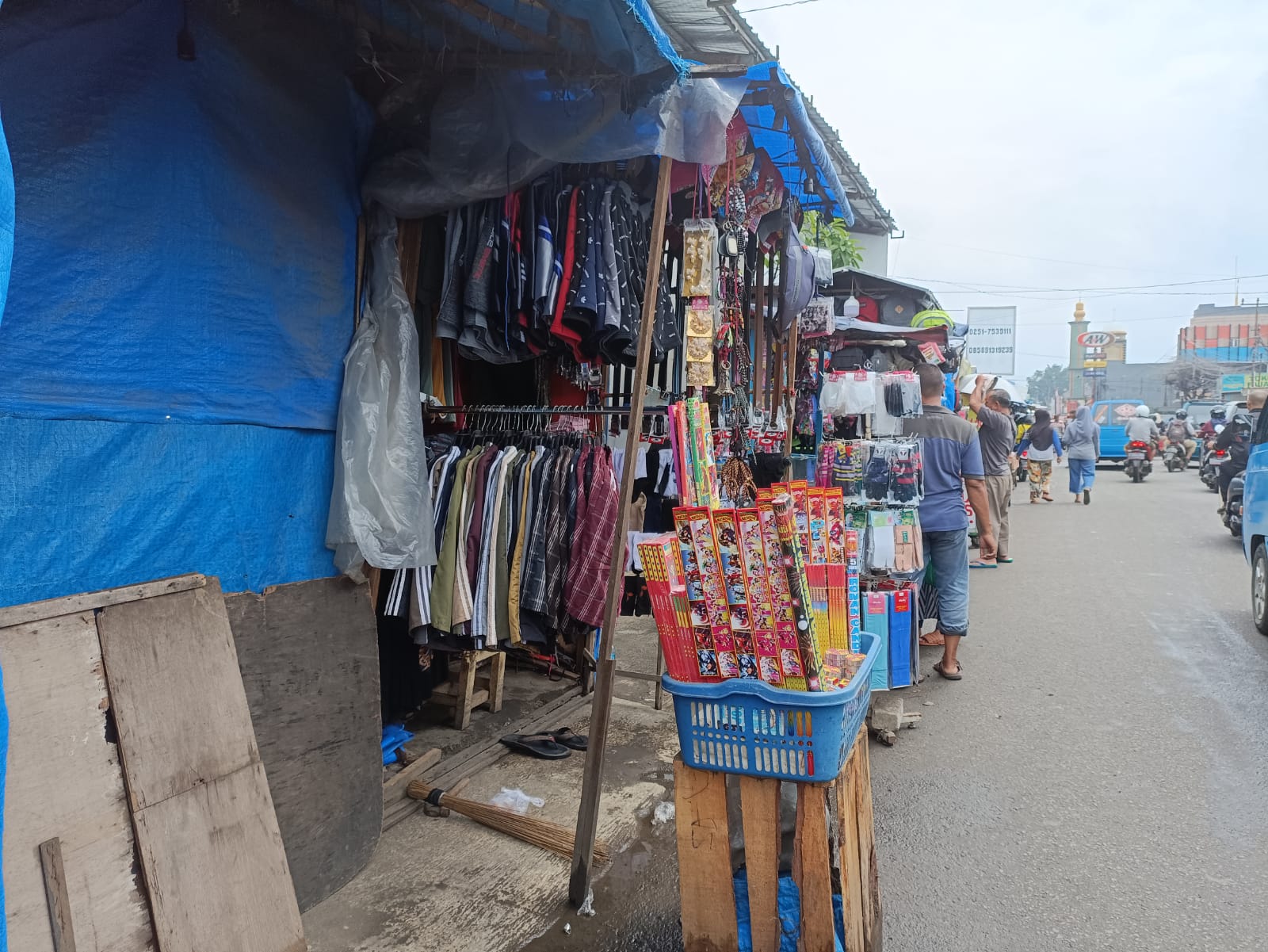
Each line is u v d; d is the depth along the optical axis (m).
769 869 2.22
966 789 3.77
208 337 2.61
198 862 2.20
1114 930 2.73
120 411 2.34
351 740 3.02
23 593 2.11
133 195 2.38
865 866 2.39
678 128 3.02
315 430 3.03
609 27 2.50
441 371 4.15
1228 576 8.34
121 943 2.00
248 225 2.74
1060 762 4.05
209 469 2.61
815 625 2.28
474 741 4.21
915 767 4.01
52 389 2.18
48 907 1.86
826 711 2.07
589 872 2.81
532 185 3.37
